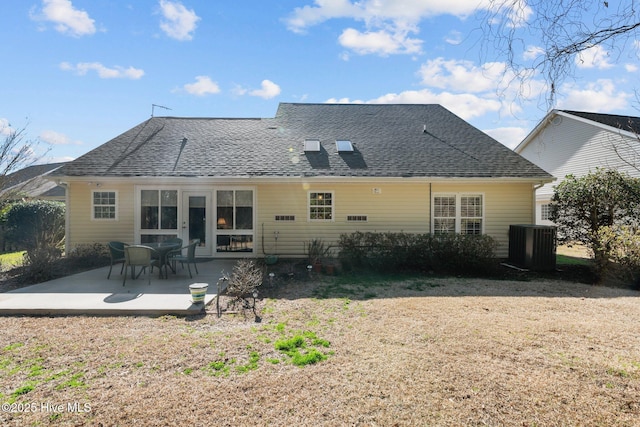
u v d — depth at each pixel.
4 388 3.12
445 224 10.85
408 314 5.24
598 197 9.14
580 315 5.21
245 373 3.39
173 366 3.54
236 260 10.30
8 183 13.00
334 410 2.77
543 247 8.98
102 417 2.68
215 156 10.96
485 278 8.12
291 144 11.79
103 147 11.30
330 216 10.77
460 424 2.59
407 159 11.04
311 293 6.59
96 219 10.48
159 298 5.98
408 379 3.24
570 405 2.84
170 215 10.60
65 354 3.83
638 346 4.01
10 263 10.09
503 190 10.85
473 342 4.12
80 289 6.68
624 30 2.77
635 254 7.41
